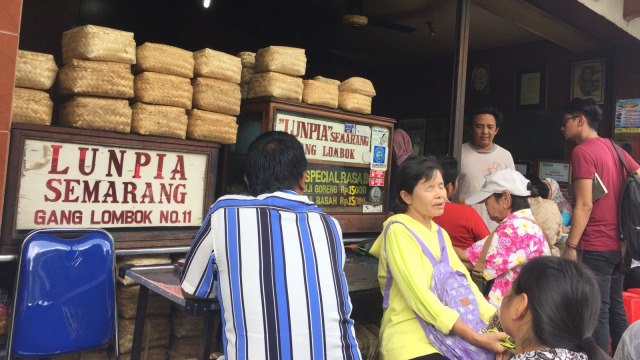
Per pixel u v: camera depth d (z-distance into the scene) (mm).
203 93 2508
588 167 3002
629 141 5551
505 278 2195
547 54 6180
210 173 2588
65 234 2152
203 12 5430
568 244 3074
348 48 7121
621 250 3051
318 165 2924
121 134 2277
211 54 2514
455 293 1896
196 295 1604
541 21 4859
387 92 7789
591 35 5293
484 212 3686
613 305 3180
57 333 2008
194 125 2506
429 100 7281
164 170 2430
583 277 1127
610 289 3182
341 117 3004
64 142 2137
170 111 2402
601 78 5746
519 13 4668
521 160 6316
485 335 1784
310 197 2895
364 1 5352
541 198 2904
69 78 2162
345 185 3072
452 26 5949
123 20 4590
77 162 2176
